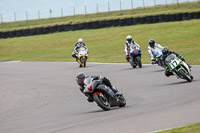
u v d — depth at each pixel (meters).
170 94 39.69
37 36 180.25
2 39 184.62
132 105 36.50
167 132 22.64
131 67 73.12
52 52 135.12
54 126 31.06
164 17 158.25
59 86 59.31
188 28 136.38
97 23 173.25
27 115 39.53
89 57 106.75
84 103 42.56
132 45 70.75
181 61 45.75
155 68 66.94
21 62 112.44
